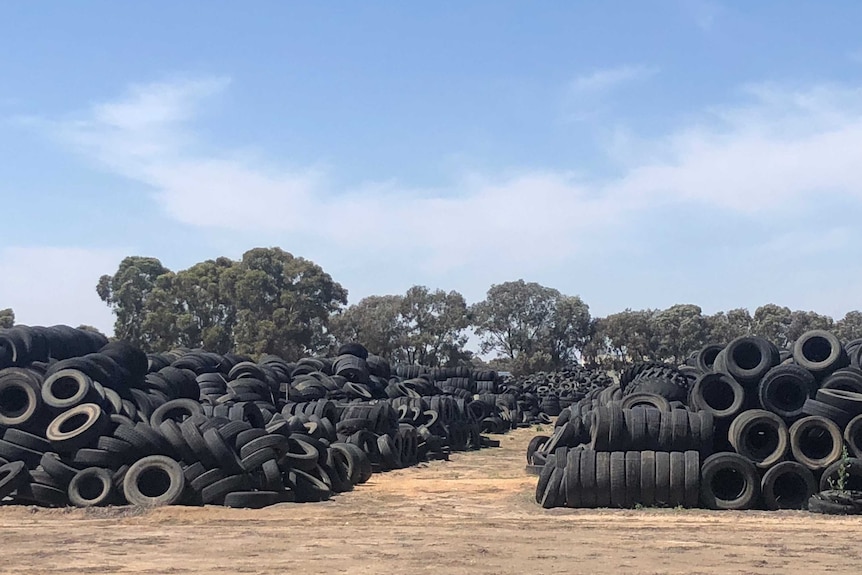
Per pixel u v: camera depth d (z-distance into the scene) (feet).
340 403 123.13
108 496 69.56
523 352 406.82
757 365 75.97
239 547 54.49
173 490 69.62
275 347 290.56
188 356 121.90
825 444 71.87
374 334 365.61
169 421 73.05
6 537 58.13
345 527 62.34
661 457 69.97
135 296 297.74
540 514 68.13
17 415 75.10
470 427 145.18
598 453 71.20
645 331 393.91
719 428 74.64
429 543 55.67
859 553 52.29
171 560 50.49
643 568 47.91
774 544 55.21
